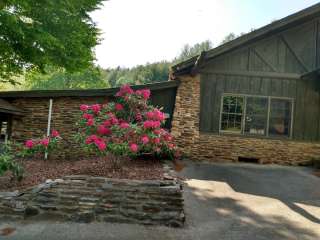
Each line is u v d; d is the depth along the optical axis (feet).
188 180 20.81
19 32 27.12
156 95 31.24
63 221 13.21
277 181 22.21
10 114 28.81
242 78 31.73
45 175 18.98
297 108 31.45
